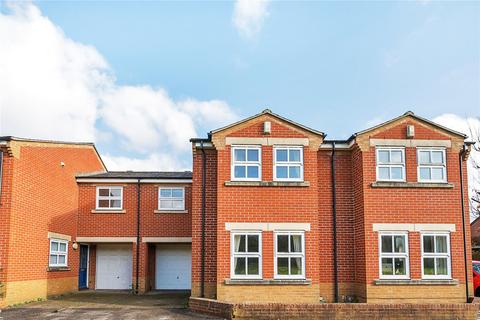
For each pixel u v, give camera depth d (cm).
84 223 2364
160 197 2391
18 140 1806
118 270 2486
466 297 1666
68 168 2280
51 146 2089
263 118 1748
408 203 1702
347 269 1758
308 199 1708
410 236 1684
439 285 1661
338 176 1814
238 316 1436
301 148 1741
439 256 1683
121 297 2098
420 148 1741
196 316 1516
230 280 1641
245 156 1731
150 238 2350
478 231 3875
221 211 1686
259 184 1700
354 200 1783
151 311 1627
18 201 1800
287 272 1667
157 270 2511
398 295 1648
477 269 2039
